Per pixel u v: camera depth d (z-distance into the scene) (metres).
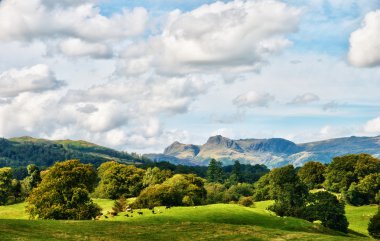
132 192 164.12
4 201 150.25
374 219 92.69
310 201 108.25
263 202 160.62
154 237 54.94
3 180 153.25
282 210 110.88
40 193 93.38
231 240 54.50
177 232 58.91
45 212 88.62
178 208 90.94
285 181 138.88
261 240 54.75
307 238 56.03
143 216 82.00
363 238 58.00
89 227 59.09
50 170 96.81
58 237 49.78
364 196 156.00
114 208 108.50
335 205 104.25
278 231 61.97
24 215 120.75
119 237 53.31
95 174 101.00
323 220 101.56
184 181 145.50
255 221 83.31
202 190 152.12
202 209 89.31
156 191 119.19
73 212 89.06
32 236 48.31
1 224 53.84
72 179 93.81
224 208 90.31
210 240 54.34
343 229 101.56
